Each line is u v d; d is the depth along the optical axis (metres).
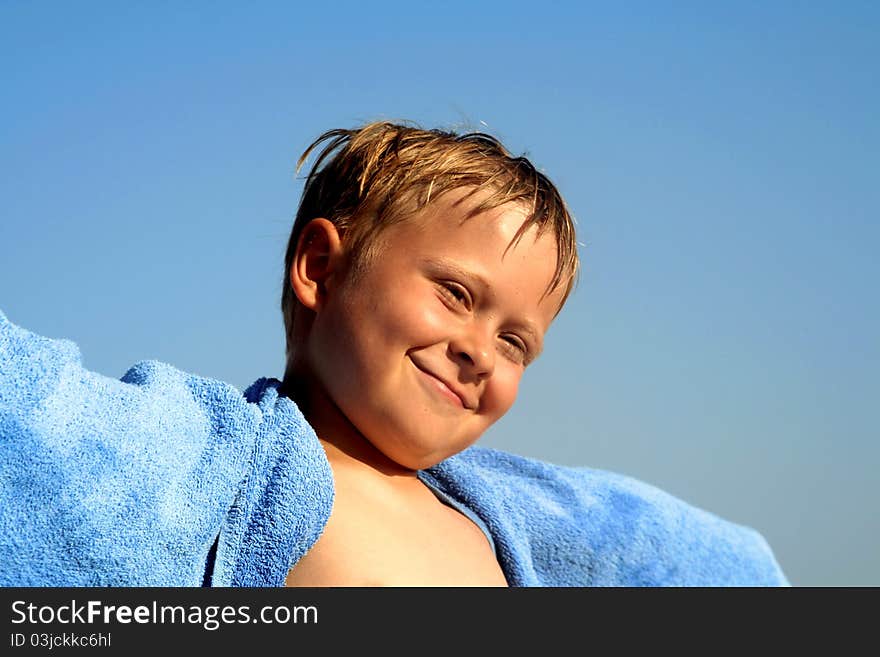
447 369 1.28
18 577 0.98
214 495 1.09
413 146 1.39
